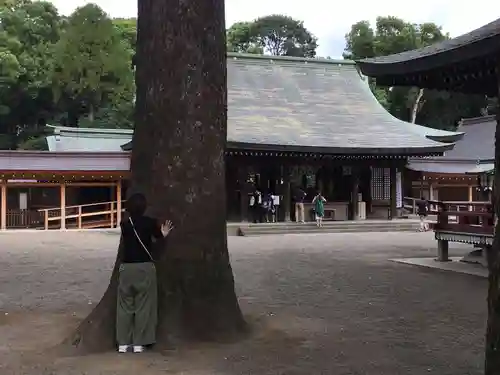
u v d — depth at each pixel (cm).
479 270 1301
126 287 598
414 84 1257
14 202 3108
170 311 630
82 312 850
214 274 655
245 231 2575
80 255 1675
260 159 2775
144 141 652
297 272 1303
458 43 1090
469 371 552
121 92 5162
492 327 351
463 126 4506
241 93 3175
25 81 5059
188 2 644
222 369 546
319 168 2920
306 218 2895
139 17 666
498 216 362
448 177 3344
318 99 3284
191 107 643
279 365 563
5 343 659
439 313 840
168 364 559
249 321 757
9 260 1547
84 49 5006
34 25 5206
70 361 571
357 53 5372
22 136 5450
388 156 2812
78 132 3725
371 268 1375
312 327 741
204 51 651
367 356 603
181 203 641
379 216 2989
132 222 603
